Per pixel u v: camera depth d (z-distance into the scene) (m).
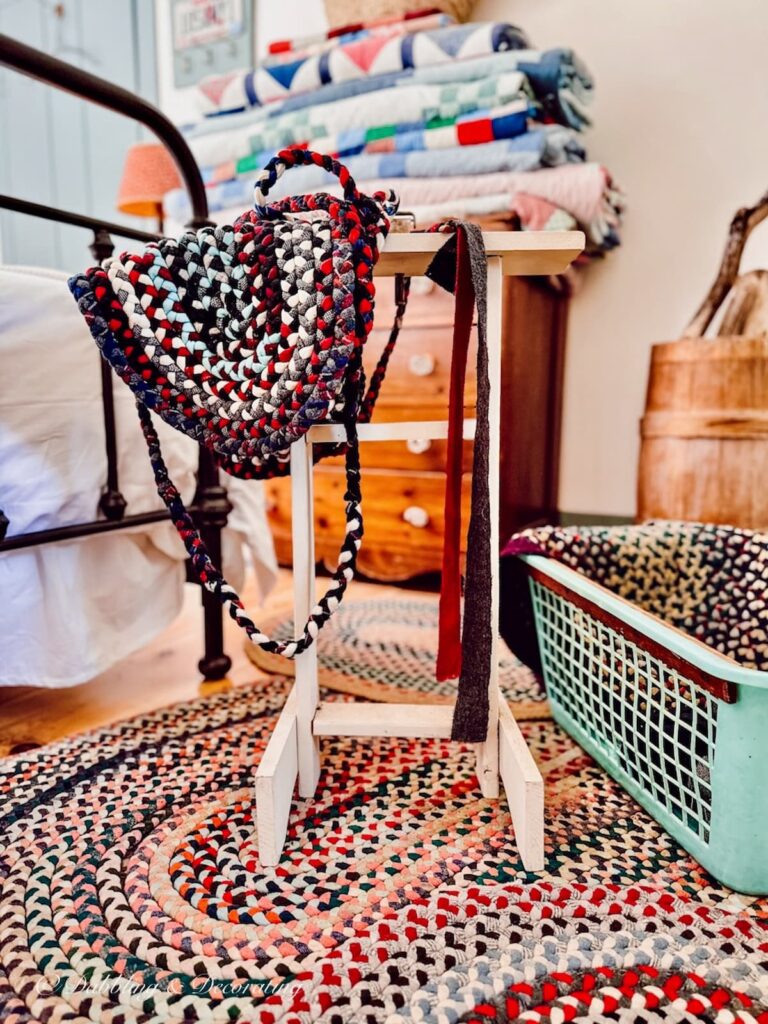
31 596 0.96
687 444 1.52
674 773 0.73
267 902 0.64
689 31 1.67
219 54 2.26
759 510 1.47
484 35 1.50
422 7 1.71
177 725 1.00
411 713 0.82
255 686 1.13
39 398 0.91
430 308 1.48
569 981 0.55
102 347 0.65
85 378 0.97
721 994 0.54
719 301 1.64
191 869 0.68
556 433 1.85
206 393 0.64
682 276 1.74
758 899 0.64
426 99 1.52
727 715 0.62
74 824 0.76
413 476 1.54
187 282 0.65
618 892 0.65
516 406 1.55
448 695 1.10
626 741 0.79
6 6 2.64
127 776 0.86
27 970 0.56
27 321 0.90
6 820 0.77
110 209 2.56
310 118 1.66
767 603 0.95
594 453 1.88
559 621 0.96
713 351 1.48
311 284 0.60
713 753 0.65
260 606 1.48
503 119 1.45
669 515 1.55
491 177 1.47
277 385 0.60
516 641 1.05
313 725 0.80
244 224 0.65
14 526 0.90
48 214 0.93
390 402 1.55
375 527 1.62
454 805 0.80
